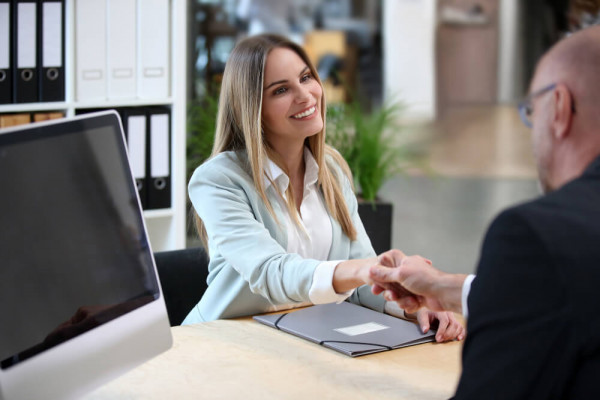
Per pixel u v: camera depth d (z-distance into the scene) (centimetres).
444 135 871
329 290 159
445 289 137
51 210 117
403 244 506
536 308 90
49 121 120
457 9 998
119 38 294
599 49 98
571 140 100
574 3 425
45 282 114
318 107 197
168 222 312
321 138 200
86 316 121
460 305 135
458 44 1002
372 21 987
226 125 199
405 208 604
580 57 99
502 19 999
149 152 300
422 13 977
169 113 304
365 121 365
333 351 154
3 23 278
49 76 285
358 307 184
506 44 1002
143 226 140
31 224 113
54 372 114
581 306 87
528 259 91
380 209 331
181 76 304
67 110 288
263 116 193
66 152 122
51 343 114
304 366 145
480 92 1008
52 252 116
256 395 130
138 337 132
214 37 674
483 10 1003
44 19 282
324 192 202
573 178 101
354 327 167
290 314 177
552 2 929
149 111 298
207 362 146
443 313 166
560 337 88
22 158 113
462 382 96
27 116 281
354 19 983
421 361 149
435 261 469
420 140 827
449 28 998
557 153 103
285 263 169
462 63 1002
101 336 124
